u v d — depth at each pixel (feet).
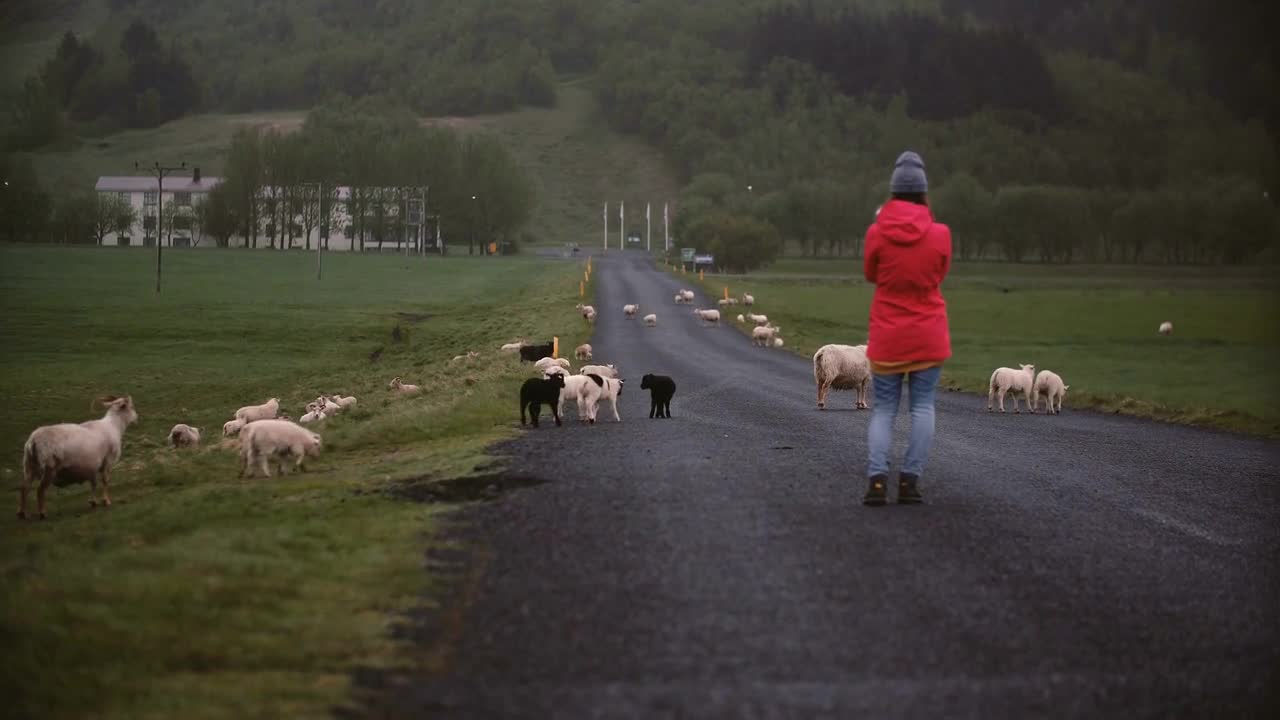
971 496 43.91
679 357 150.10
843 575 31.42
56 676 23.06
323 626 26.84
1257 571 33.27
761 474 47.88
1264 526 40.22
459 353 177.27
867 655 25.14
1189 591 30.89
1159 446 66.28
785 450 55.83
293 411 118.21
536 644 25.66
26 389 147.64
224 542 34.68
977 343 239.71
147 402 140.56
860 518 38.73
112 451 52.95
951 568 32.40
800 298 351.87
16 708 21.43
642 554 33.55
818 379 81.15
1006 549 34.88
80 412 129.70
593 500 41.65
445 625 26.99
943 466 52.70
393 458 56.80
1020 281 547.08
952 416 83.66
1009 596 29.78
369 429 66.95
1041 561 33.55
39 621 26.13
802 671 24.09
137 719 21.21
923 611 28.37
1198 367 197.06
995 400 102.12
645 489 43.93
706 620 27.45
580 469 48.91
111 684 22.86
